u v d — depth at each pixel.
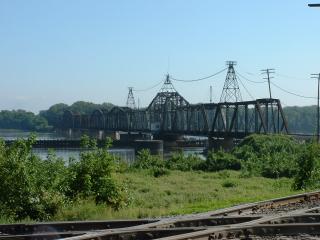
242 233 7.75
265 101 98.75
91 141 21.08
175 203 21.77
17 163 16.02
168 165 58.78
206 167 58.56
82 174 19.19
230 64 117.00
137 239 7.43
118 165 21.25
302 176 25.31
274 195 19.17
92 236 7.07
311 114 191.62
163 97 175.50
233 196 23.42
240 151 67.69
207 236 7.30
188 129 136.50
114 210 16.56
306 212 9.66
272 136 73.81
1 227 8.56
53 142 127.44
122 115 198.88
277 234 7.86
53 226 8.67
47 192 16.33
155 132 157.12
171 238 6.89
